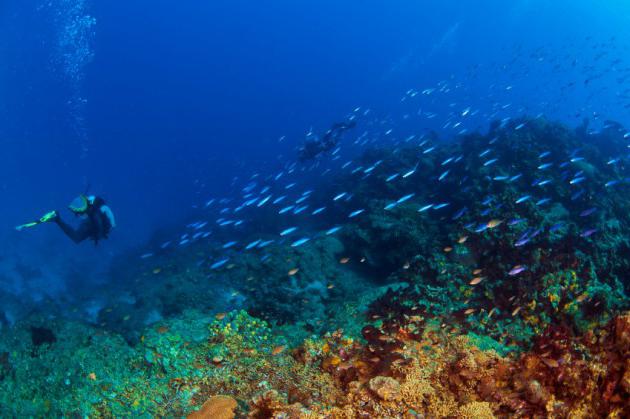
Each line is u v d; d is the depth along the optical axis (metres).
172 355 5.20
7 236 25.83
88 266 21.88
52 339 6.40
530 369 3.83
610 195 12.30
